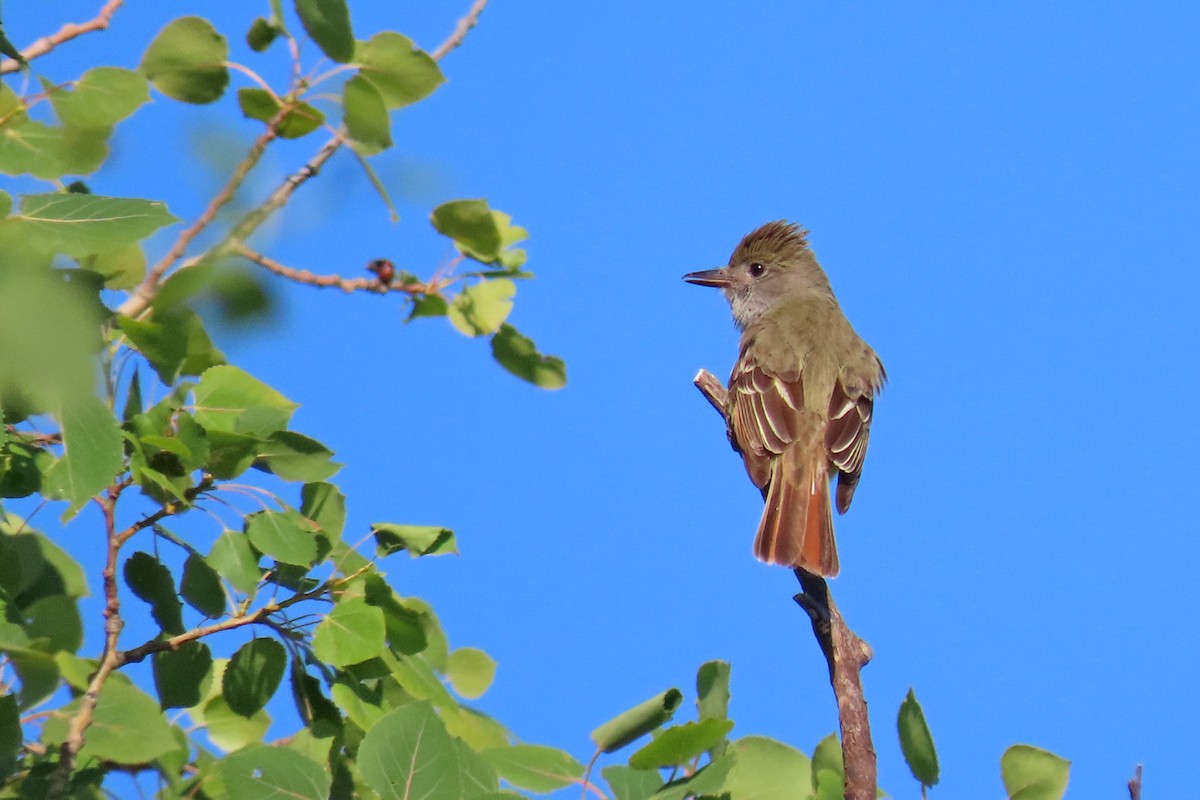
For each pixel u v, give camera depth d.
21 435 7.01
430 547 7.26
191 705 7.13
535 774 6.15
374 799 7.19
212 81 8.45
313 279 8.42
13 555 7.22
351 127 8.37
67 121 8.23
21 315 5.28
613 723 6.43
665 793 5.89
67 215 6.12
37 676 6.02
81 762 6.57
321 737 7.16
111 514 6.81
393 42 8.44
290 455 7.19
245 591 6.90
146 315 7.46
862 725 7.12
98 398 6.27
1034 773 6.82
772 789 6.56
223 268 7.29
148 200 6.23
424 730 5.64
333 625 6.83
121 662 6.76
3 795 6.09
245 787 5.70
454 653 8.02
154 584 7.22
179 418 6.94
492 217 8.99
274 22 8.38
